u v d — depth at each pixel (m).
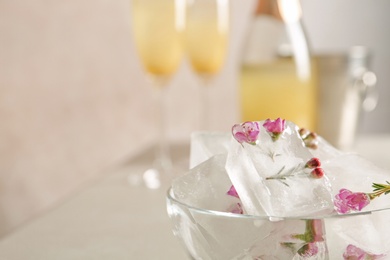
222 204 0.49
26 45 1.50
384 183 0.48
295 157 0.47
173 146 1.23
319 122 1.06
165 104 1.46
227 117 1.45
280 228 0.44
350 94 1.05
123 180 0.95
